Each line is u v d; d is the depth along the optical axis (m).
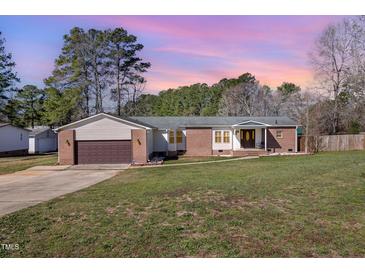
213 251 5.01
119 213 7.32
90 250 5.13
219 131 27.09
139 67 42.28
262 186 10.36
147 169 17.67
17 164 22.16
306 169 14.52
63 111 36.06
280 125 27.36
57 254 5.01
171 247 5.18
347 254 4.87
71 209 7.85
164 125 26.75
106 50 39.84
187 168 17.11
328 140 29.66
